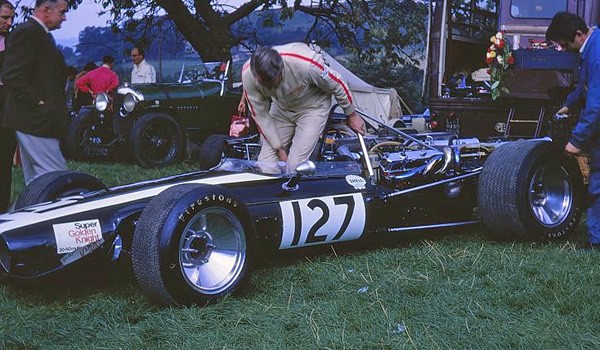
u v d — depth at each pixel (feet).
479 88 26.43
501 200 14.92
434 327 10.06
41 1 15.44
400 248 14.92
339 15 51.01
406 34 50.44
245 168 13.79
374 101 42.22
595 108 14.20
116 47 53.42
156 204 10.88
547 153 15.17
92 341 10.03
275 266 13.66
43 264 11.25
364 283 12.24
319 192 13.58
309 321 10.28
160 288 10.69
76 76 42.96
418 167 15.85
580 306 10.75
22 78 15.08
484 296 11.35
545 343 9.39
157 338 9.97
